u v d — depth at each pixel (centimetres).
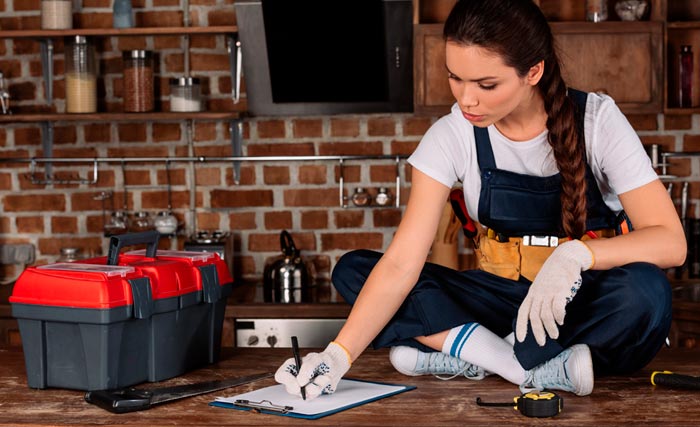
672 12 412
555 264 204
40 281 220
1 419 195
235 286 417
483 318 235
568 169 217
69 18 407
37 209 435
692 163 417
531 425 186
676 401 203
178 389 214
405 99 407
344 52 398
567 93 226
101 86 429
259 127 428
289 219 430
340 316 364
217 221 432
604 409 197
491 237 242
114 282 216
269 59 404
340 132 427
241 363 251
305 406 199
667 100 412
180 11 425
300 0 391
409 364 229
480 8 196
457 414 194
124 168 430
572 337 216
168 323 230
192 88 405
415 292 227
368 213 428
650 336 216
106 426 189
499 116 206
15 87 430
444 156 227
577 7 413
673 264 214
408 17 394
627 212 220
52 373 222
